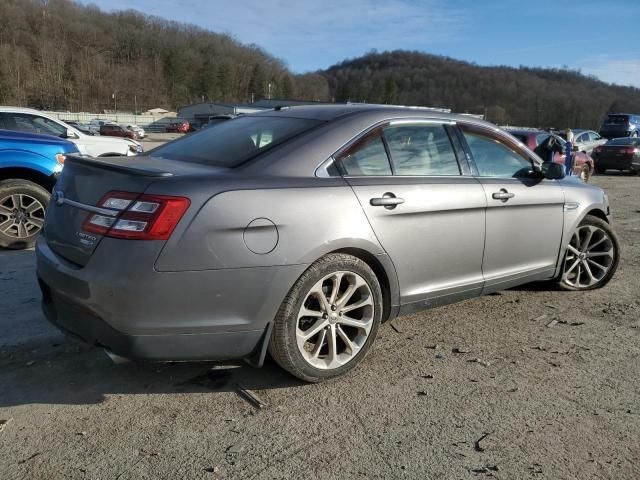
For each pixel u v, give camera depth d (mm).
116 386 3107
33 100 99750
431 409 2949
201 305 2693
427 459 2527
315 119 3438
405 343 3799
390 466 2471
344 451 2570
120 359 2760
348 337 3311
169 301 2627
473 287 3859
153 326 2633
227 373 3285
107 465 2426
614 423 2861
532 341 3889
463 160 3842
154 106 118938
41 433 2648
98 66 113438
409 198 3350
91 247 2699
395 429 2756
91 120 75500
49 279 2928
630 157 19203
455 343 3820
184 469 2414
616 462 2541
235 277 2727
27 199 6035
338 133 3266
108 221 2668
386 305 3432
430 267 3551
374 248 3195
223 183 2771
